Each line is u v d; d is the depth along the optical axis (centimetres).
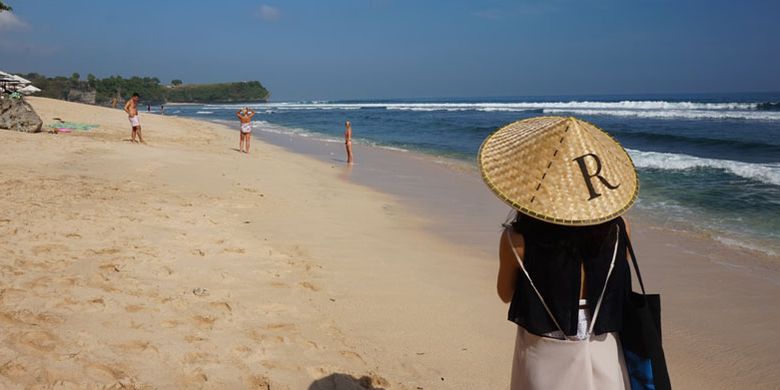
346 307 511
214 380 347
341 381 371
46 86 10694
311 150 2177
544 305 215
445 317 507
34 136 1543
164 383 332
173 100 18500
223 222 770
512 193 213
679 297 598
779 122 2828
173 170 1201
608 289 214
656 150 1931
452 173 1534
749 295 600
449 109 7006
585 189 208
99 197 838
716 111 3869
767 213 978
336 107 9650
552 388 217
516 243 220
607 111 4362
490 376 404
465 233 845
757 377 426
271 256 635
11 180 909
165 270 536
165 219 738
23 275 475
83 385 312
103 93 13250
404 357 425
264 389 347
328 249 698
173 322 420
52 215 693
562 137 217
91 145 1468
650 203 1085
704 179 1307
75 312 411
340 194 1139
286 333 434
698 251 770
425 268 654
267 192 1052
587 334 215
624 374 225
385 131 3359
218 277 538
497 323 500
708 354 465
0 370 311
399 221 917
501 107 6925
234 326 432
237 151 1914
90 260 536
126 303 441
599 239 212
